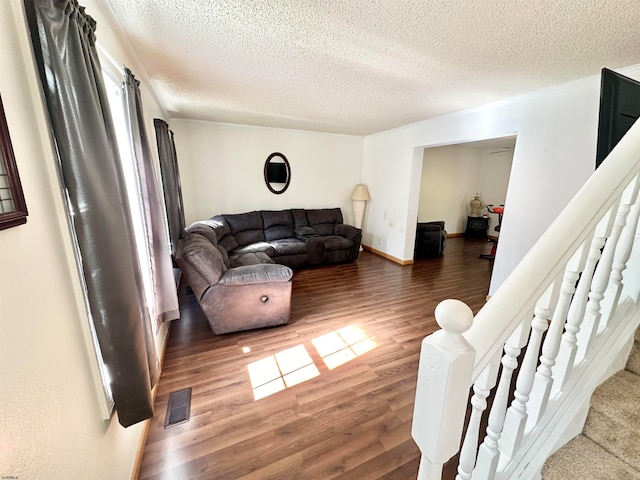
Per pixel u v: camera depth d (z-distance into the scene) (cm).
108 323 101
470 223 735
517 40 174
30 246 72
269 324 263
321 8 146
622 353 106
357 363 217
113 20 155
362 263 493
